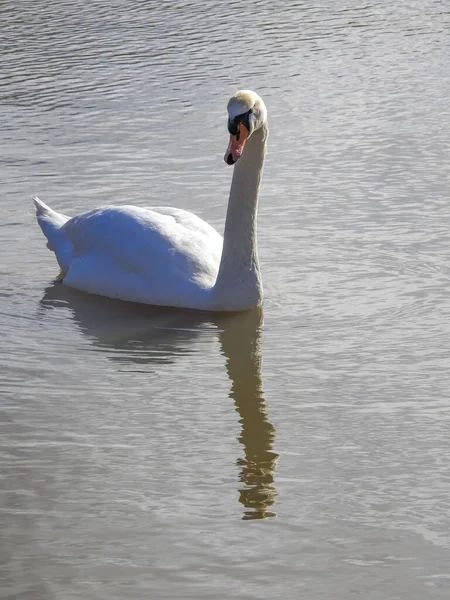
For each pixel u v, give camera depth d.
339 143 19.86
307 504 9.46
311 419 11.06
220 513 9.31
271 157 19.25
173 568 8.52
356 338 13.02
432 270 14.90
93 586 8.27
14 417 11.12
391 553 8.70
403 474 9.95
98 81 23.72
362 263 15.17
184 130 20.64
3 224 16.78
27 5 31.25
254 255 13.81
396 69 24.50
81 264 14.72
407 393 11.59
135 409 11.31
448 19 29.14
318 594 8.17
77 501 9.51
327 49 26.16
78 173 18.59
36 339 13.18
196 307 13.97
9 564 8.57
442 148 19.50
